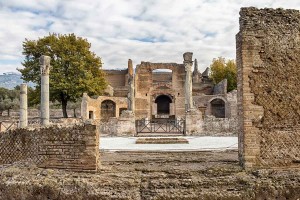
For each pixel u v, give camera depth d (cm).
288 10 1319
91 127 1222
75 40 5134
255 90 1280
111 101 5425
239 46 1319
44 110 2419
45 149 1252
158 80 7550
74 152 1227
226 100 5462
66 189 1091
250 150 1259
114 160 1480
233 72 8206
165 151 1855
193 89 6969
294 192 1113
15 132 1398
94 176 1159
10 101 6475
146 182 1125
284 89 1293
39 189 1095
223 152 1802
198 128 3216
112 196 1056
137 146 2214
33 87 5428
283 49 1303
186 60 3394
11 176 1172
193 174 1201
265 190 1106
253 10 1302
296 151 1274
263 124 1272
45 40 4962
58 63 4906
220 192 1082
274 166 1256
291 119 1287
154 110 6122
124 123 3303
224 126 3275
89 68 5256
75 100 5081
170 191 1077
